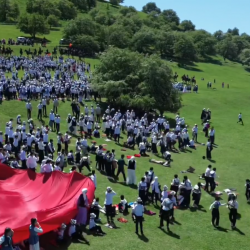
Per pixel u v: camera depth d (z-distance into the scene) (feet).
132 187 89.86
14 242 53.57
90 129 129.49
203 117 177.58
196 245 65.57
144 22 588.50
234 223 73.51
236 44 586.86
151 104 165.99
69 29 367.86
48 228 58.90
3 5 476.13
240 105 227.61
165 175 101.40
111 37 405.59
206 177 91.61
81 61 299.38
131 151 120.67
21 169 83.87
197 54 473.67
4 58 233.76
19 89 162.30
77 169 97.14
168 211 69.46
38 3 508.53
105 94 172.14
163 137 121.19
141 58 182.09
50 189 69.56
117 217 73.51
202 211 80.48
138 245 63.31
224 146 140.36
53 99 166.20
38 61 242.17
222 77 365.61
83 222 66.08
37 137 105.19
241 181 104.12
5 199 64.39
